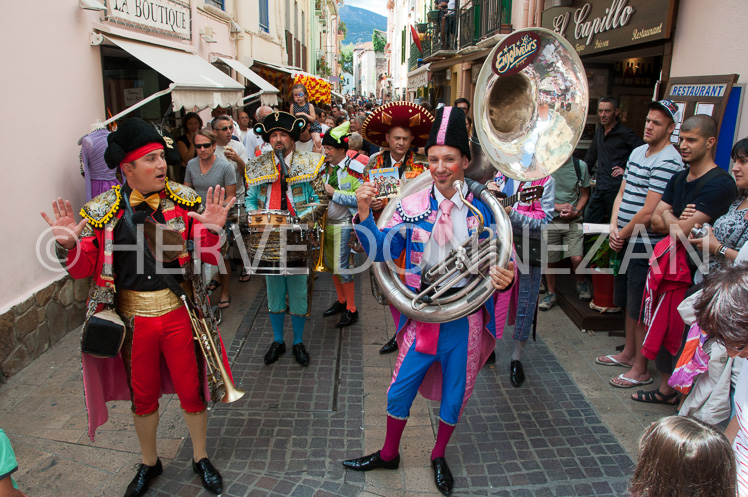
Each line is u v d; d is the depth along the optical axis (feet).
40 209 13.91
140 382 8.64
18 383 12.26
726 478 3.82
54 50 14.58
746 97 12.83
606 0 19.75
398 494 9.00
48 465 9.52
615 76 23.62
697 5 14.92
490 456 9.98
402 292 8.94
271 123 12.64
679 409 10.26
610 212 17.71
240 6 34.50
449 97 58.34
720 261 9.42
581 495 8.96
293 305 13.37
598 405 11.66
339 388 12.41
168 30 22.18
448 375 9.07
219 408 11.46
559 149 7.79
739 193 10.00
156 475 9.24
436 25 56.54
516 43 7.56
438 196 8.95
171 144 8.87
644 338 12.06
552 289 17.37
